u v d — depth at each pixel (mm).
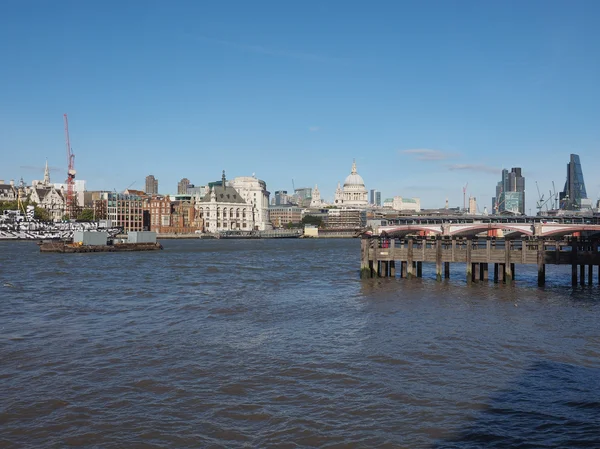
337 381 32750
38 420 27500
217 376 33812
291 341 42188
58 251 162250
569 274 89562
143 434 25938
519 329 45219
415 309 54656
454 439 25375
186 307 58062
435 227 164250
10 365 36188
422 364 35781
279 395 30609
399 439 25391
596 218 194625
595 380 32625
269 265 115812
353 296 64000
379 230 173625
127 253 163750
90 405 29344
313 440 25297
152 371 34875
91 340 42844
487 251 69250
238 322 49750
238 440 25328
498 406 28938
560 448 24406
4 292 69812
